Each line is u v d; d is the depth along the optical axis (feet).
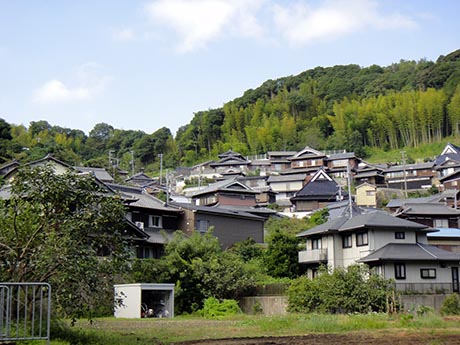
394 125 394.93
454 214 176.86
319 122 424.05
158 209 154.51
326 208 216.95
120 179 266.16
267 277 135.23
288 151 379.55
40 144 276.00
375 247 123.13
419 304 103.86
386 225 122.93
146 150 427.74
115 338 55.83
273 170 352.49
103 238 54.08
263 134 406.21
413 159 363.56
